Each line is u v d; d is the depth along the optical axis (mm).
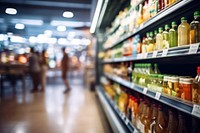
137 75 2197
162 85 1504
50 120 3693
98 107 4754
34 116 3973
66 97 6223
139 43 2139
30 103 5273
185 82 1179
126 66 2828
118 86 3311
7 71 7559
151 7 1738
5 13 9227
